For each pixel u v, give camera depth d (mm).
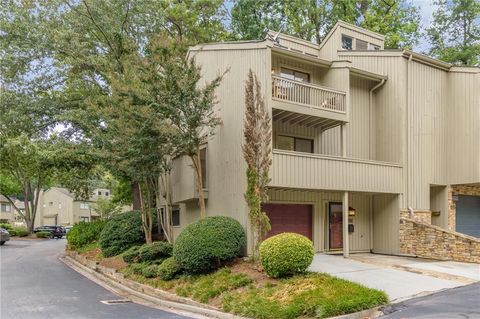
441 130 18797
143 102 13578
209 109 14234
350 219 17578
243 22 29609
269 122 13383
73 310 10312
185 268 12453
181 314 9906
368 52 18562
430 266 13648
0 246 30266
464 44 30250
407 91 17812
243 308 9164
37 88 22484
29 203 45281
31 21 21750
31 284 14273
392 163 17094
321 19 30734
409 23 30469
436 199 18906
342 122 16344
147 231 18031
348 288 9406
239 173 14188
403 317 8062
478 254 14414
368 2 30922
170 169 17094
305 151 17078
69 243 22812
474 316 7848
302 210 16719
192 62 13891
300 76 17516
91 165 22672
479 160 17766
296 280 10203
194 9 27719
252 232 12688
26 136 21812
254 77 13703
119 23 21906
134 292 12703
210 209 15711
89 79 22375
